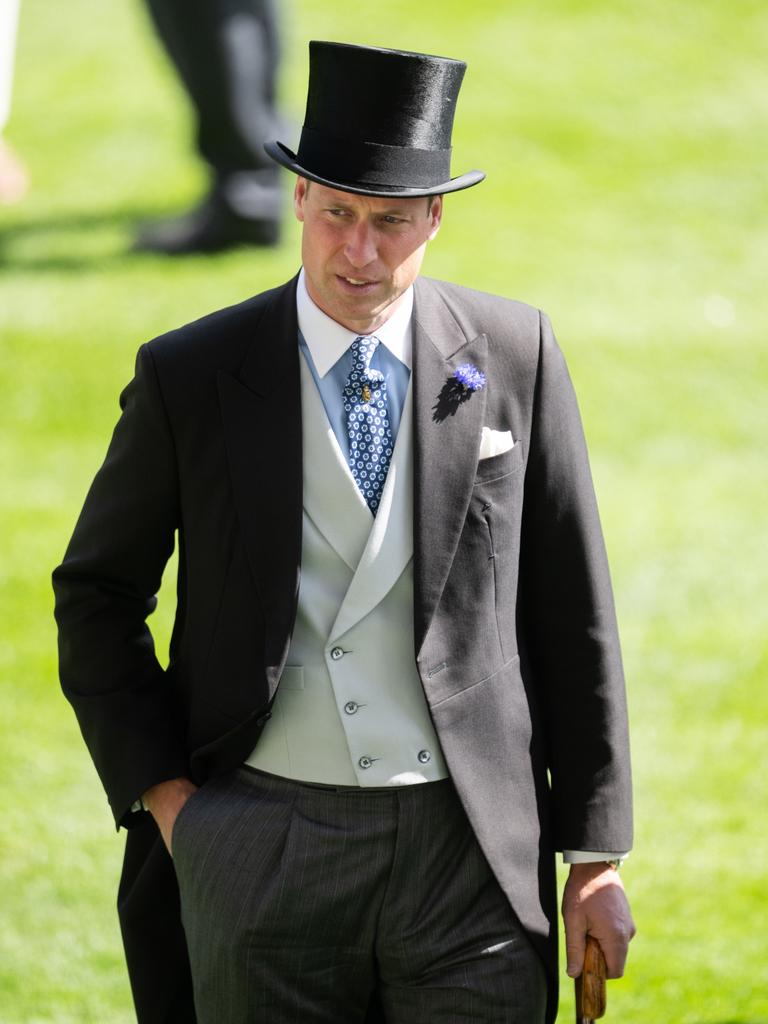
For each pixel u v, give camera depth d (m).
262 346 9.29
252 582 9.17
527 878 9.30
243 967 9.13
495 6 57.00
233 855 9.19
